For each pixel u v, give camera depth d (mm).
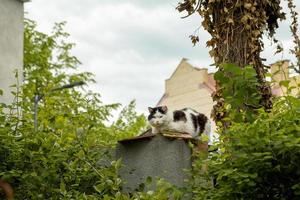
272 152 4434
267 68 6594
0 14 12117
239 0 6652
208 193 4898
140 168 6461
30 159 6215
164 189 5051
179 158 6211
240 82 4750
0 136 6293
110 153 6668
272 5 6883
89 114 7660
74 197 5883
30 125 6602
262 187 4598
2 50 12023
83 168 6262
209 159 4996
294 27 6789
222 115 6328
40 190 6074
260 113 4777
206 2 6918
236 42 6652
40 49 25688
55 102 8812
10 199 2389
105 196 5008
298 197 4547
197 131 9203
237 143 4531
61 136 6418
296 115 4496
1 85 11797
